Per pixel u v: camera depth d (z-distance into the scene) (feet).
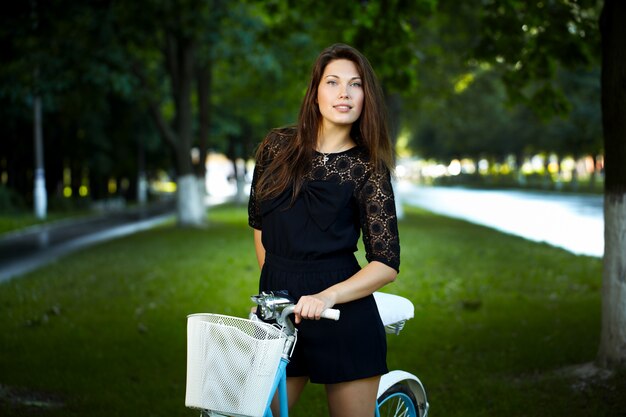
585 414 16.05
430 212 98.32
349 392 9.36
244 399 8.18
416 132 227.40
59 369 20.63
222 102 109.81
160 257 47.67
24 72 59.62
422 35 73.15
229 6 66.90
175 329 25.49
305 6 28.60
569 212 95.20
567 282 34.99
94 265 44.42
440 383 18.89
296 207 9.25
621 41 17.30
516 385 18.29
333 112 9.36
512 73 26.03
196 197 74.69
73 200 126.62
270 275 9.39
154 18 55.62
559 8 23.93
